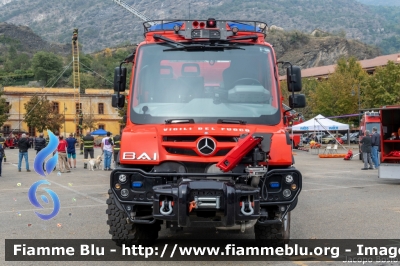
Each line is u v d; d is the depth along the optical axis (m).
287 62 8.27
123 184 6.75
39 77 146.75
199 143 6.79
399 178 16.53
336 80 68.06
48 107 77.69
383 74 60.75
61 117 78.81
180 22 8.32
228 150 6.83
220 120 7.30
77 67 83.88
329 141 61.81
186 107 7.50
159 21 8.28
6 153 49.94
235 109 7.46
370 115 31.36
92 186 16.44
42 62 148.12
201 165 6.81
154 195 6.39
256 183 6.49
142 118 7.45
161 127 7.16
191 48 7.84
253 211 6.29
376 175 20.08
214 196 6.20
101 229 9.07
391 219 9.88
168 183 6.64
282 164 6.79
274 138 6.89
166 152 6.87
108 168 24.31
